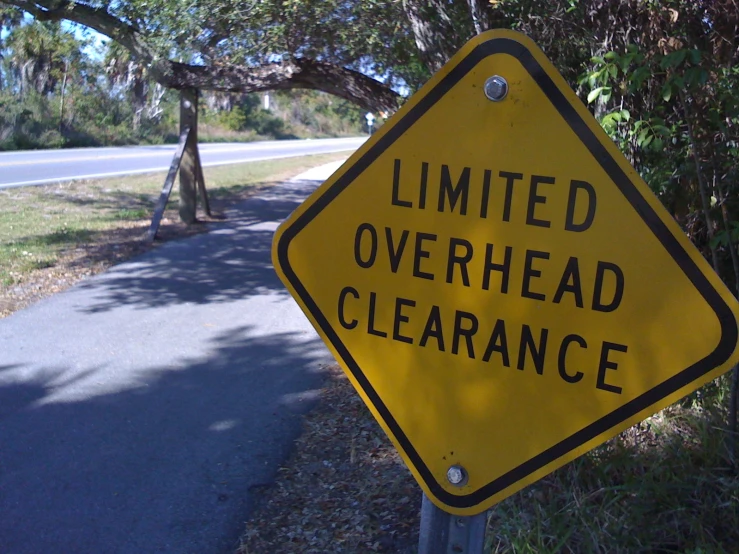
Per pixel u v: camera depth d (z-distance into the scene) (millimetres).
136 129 44375
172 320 7559
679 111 4055
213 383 5867
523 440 1855
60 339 6902
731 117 3771
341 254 1984
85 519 3941
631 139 4188
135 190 20031
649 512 3176
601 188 1736
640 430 3832
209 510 4023
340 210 1972
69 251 10953
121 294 8555
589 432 1797
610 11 4242
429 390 1933
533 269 1810
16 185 19797
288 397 5586
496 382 1870
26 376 5965
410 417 1956
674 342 1697
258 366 6258
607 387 1769
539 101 1771
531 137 1784
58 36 11344
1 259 10180
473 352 1886
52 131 39250
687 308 1682
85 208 16125
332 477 4344
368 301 1975
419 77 7363
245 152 40781
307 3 6879
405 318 1942
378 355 1979
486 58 1803
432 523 1958
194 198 13805
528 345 1830
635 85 3688
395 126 1897
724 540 3076
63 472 4426
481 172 1834
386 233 1939
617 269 1735
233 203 17547
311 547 3648
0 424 5082
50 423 5098
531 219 1801
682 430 3848
